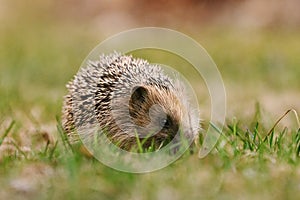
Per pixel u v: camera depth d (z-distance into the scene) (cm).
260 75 1994
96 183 675
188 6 3303
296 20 3119
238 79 1934
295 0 3141
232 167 734
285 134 948
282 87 1791
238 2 3266
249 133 908
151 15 3306
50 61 2292
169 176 701
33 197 648
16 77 1895
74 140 920
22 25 3394
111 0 3422
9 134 1045
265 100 1575
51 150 834
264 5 3194
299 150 826
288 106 1471
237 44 2736
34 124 1160
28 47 2686
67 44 2777
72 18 3481
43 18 3522
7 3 3597
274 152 827
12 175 712
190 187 665
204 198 641
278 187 671
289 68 2091
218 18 3256
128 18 3322
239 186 672
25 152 874
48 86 1798
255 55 2402
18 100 1449
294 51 2503
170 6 3316
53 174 710
